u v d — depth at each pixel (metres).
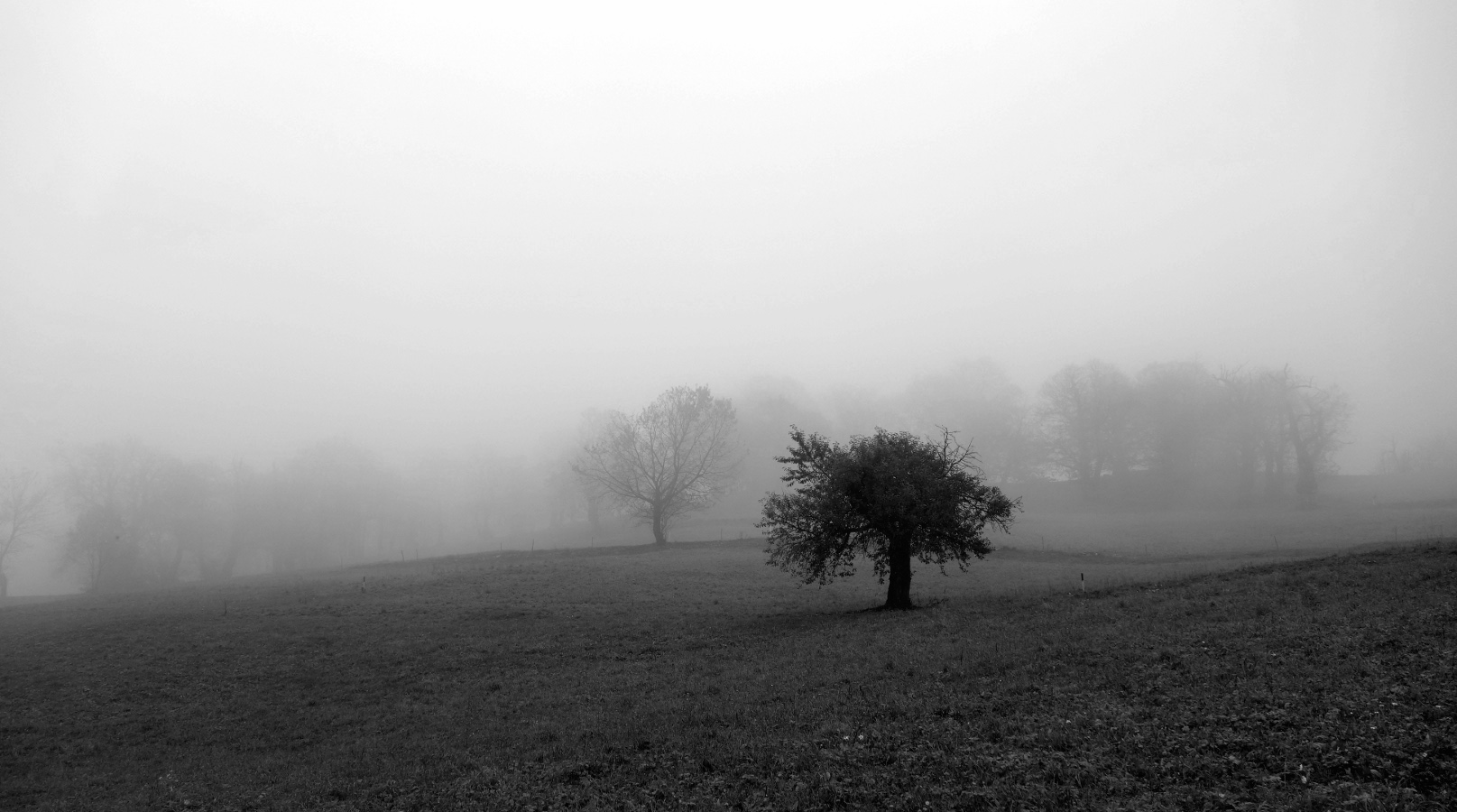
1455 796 9.13
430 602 44.69
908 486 33.50
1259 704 13.41
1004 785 10.91
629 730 17.44
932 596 39.91
